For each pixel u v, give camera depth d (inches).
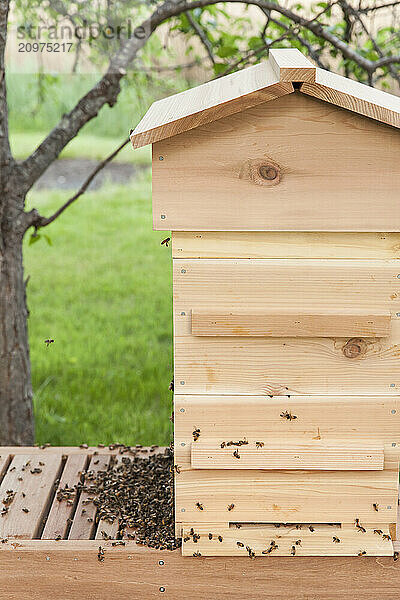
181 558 94.3
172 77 199.2
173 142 81.6
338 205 82.9
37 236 147.2
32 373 200.7
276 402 88.8
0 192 140.6
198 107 80.8
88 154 477.4
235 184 82.6
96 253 317.1
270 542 92.9
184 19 167.3
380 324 85.7
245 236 84.9
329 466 89.0
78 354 215.0
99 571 95.7
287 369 88.2
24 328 148.1
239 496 91.9
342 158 81.7
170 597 95.7
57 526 102.3
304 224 83.5
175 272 85.8
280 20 169.6
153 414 178.5
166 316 249.1
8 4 131.9
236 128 81.0
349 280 85.6
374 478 90.8
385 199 82.6
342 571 93.7
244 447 90.0
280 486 91.4
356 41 162.4
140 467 118.3
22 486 113.5
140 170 456.8
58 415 177.5
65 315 248.7
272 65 90.5
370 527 92.4
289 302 86.4
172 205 83.2
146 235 340.8
